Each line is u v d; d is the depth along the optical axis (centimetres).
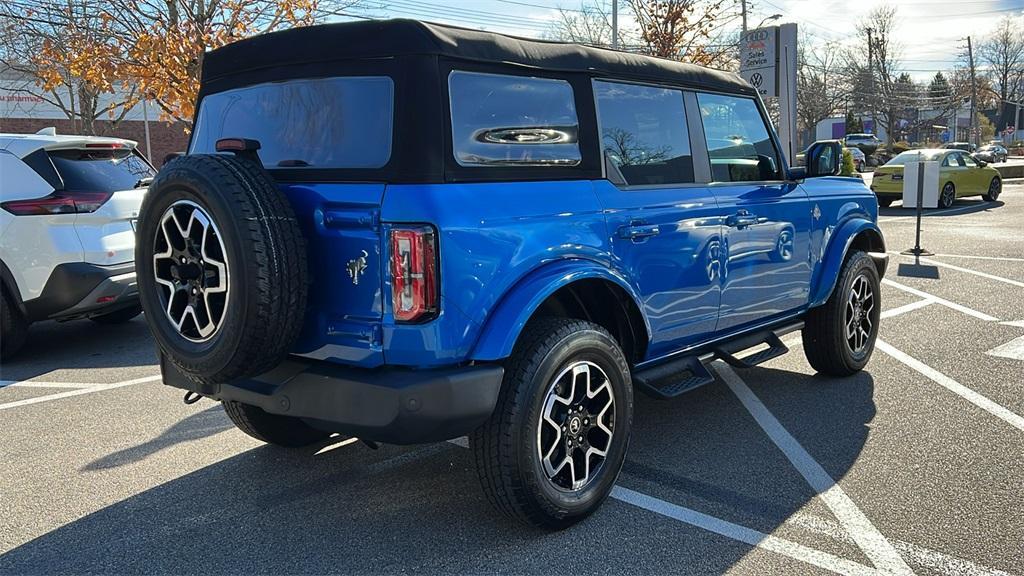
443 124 313
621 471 416
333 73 333
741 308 465
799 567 317
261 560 332
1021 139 9525
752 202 464
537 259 331
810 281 525
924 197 1215
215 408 545
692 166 436
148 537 354
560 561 325
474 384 308
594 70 381
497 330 313
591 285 379
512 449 321
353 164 322
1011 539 337
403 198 300
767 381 581
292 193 323
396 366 310
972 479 398
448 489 400
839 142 509
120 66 1094
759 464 423
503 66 340
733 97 477
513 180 336
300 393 322
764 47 1319
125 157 745
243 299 292
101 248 680
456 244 302
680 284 412
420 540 346
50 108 2709
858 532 346
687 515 364
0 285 675
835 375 583
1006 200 2245
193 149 393
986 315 788
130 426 509
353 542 346
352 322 310
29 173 668
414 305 298
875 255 601
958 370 595
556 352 332
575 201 354
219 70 381
